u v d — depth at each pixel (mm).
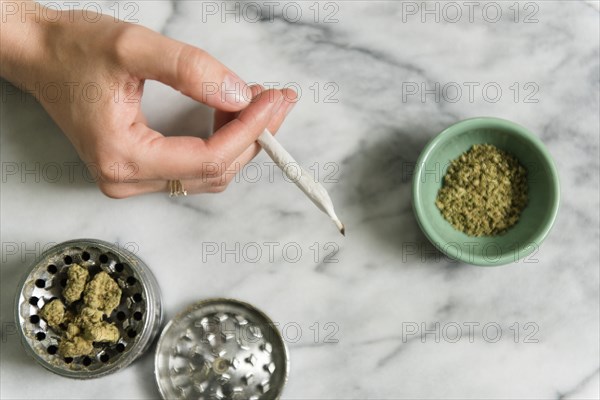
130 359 945
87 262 986
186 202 1069
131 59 872
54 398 1062
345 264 1058
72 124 927
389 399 1048
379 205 1057
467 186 1002
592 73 1049
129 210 1070
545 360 1044
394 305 1052
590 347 1039
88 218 1072
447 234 1016
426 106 1057
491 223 1001
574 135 1051
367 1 1060
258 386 1024
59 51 920
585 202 1047
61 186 1073
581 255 1044
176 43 872
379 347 1051
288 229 1061
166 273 1066
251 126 891
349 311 1055
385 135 1058
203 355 1024
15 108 1077
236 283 1063
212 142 891
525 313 1045
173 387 1028
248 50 1064
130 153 897
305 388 1052
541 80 1054
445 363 1047
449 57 1058
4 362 1066
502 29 1057
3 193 1074
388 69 1059
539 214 977
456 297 1051
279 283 1060
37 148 1075
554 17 1055
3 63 984
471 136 1002
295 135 1062
